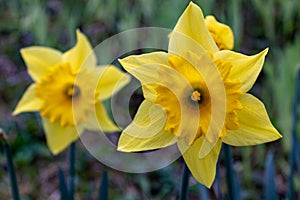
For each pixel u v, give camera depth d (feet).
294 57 3.03
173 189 3.05
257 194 3.03
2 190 3.09
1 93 3.84
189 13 1.56
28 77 3.90
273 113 3.41
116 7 3.82
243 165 3.04
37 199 3.12
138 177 3.14
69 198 2.02
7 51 4.16
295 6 3.76
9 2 4.37
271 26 3.73
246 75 1.56
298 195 2.98
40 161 3.35
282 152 3.34
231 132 1.57
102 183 1.98
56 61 2.12
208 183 1.56
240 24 3.59
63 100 2.07
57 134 2.09
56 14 4.37
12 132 3.46
